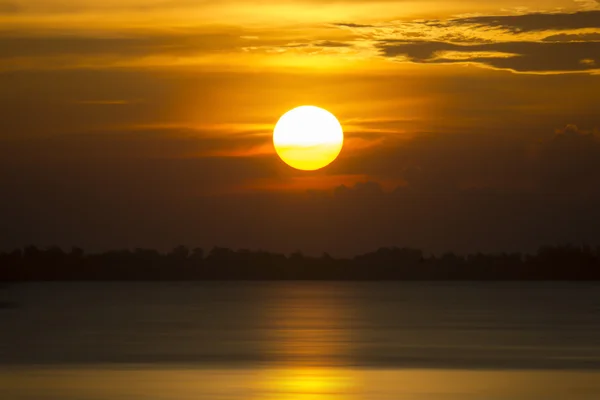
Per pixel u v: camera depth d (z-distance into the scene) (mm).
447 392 169500
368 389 171875
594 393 169250
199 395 163500
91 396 162750
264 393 165875
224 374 194625
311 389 171625
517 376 193750
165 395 163750
